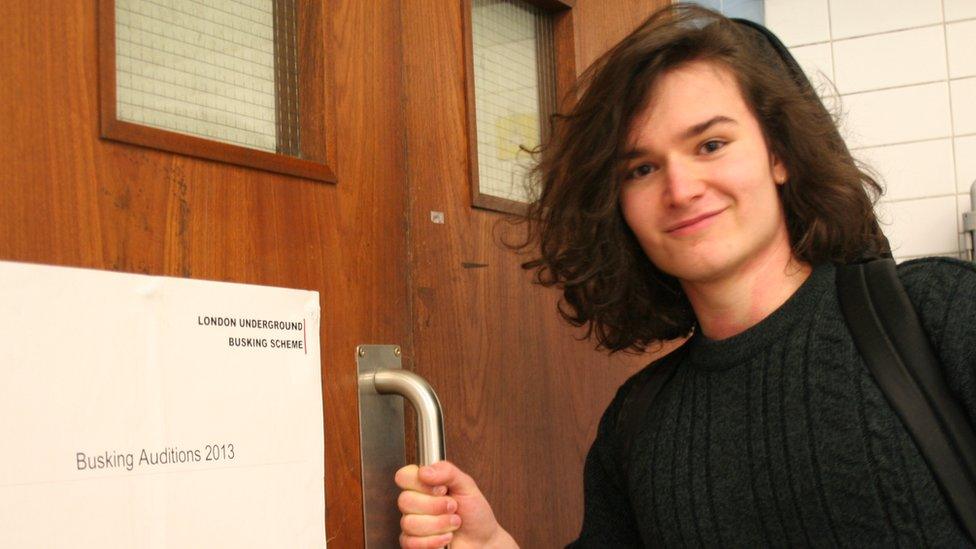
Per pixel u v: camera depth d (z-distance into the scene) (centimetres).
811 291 85
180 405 74
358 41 98
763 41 97
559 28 132
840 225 87
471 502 90
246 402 80
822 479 79
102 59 72
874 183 96
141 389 72
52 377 66
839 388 79
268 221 85
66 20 70
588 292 102
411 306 102
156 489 72
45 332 66
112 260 72
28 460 64
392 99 102
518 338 118
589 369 131
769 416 83
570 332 128
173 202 77
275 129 90
